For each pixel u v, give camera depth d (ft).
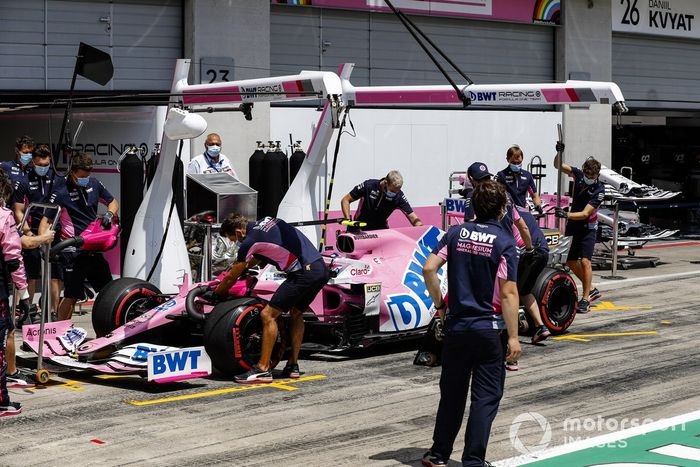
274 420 26.53
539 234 34.47
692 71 80.74
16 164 38.68
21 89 48.34
